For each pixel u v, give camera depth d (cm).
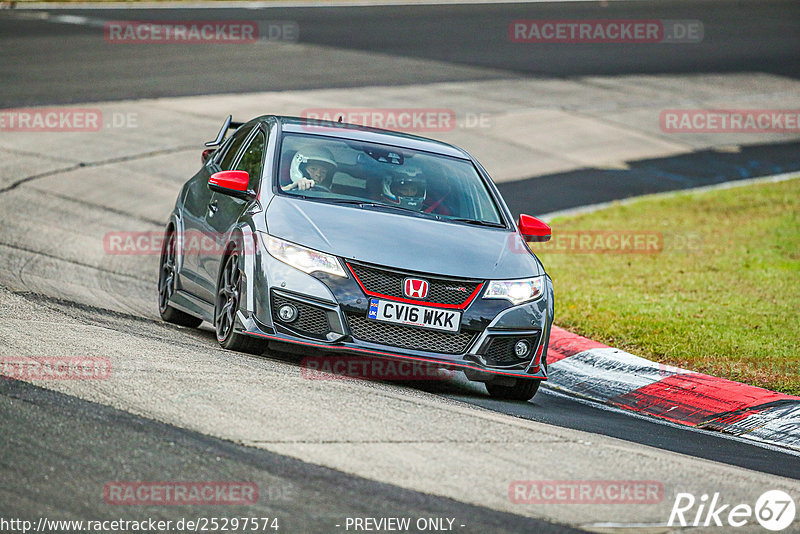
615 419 2578
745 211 5969
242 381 2183
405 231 2566
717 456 2273
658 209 5959
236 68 8844
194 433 1811
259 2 13300
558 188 6375
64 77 7812
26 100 7006
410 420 2059
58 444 1692
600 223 5534
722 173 7175
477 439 1988
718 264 4675
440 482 1709
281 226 2509
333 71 9131
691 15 14375
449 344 2458
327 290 2397
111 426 1802
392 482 1683
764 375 3034
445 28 12044
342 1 13875
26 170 5516
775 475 2133
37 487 1523
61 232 4462
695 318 3672
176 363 2281
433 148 3058
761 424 2658
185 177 5806
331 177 2766
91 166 5769
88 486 1547
